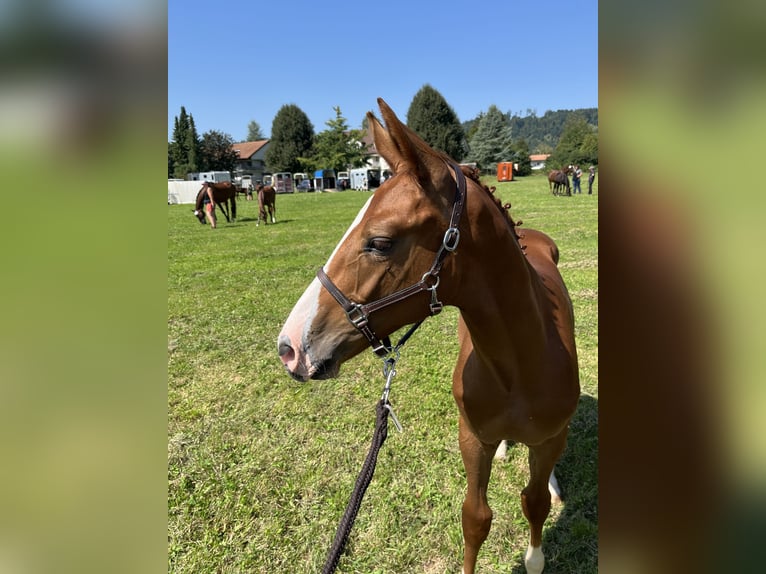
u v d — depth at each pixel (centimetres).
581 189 2922
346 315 166
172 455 362
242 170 7288
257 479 334
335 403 431
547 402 197
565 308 233
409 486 321
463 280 170
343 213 2245
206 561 273
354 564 267
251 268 1001
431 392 440
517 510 298
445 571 263
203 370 511
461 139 6244
